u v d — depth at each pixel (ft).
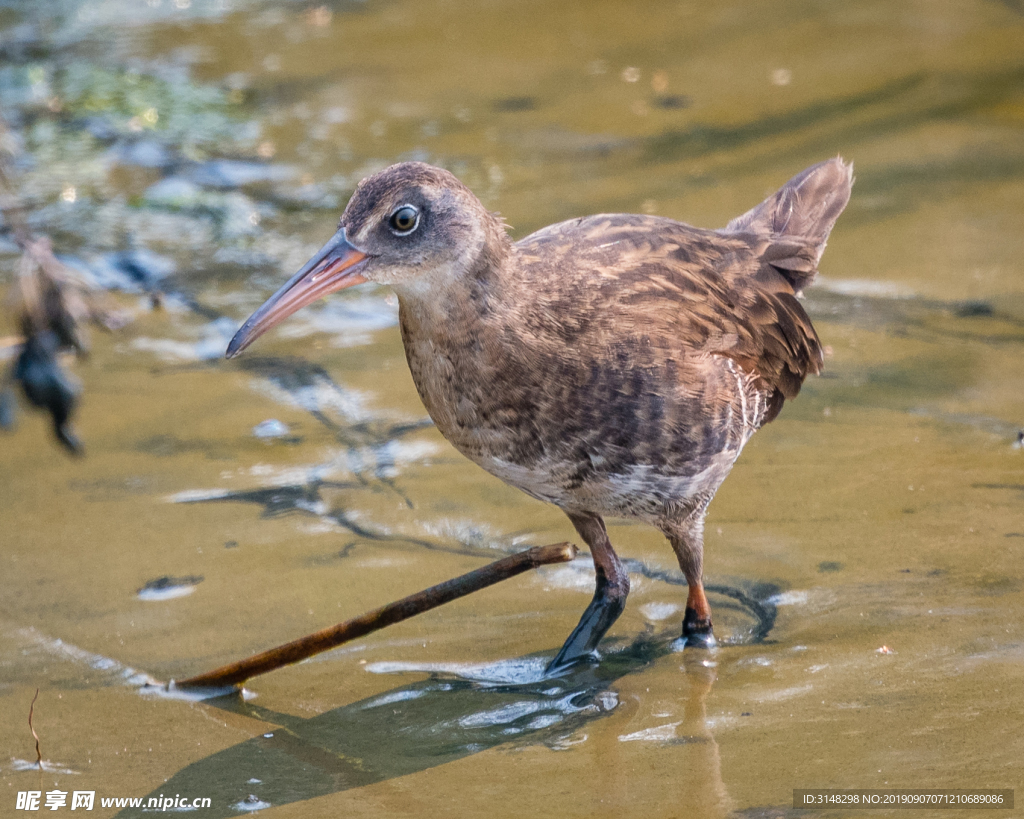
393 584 31.76
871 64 58.59
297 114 56.13
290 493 35.47
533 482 28.55
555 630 30.50
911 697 26.91
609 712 27.32
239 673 27.96
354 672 29.17
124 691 28.40
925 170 50.08
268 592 31.55
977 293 42.68
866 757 25.12
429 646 30.01
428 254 26.66
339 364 41.34
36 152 52.90
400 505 34.94
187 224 48.44
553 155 52.31
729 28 63.00
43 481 36.04
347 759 26.16
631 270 28.86
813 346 32.73
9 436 38.27
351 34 63.77
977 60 58.13
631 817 23.84
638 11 65.21
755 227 33.94
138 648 29.68
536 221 47.01
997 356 39.63
